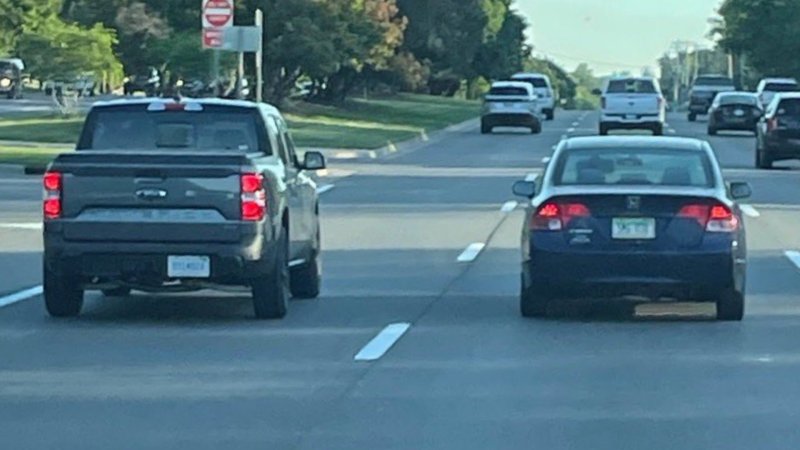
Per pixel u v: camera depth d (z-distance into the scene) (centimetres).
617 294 1485
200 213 1463
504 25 11281
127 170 1459
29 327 1484
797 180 3700
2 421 1057
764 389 1180
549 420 1062
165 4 5631
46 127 4634
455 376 1228
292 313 1586
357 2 5919
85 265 1470
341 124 5878
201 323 1514
